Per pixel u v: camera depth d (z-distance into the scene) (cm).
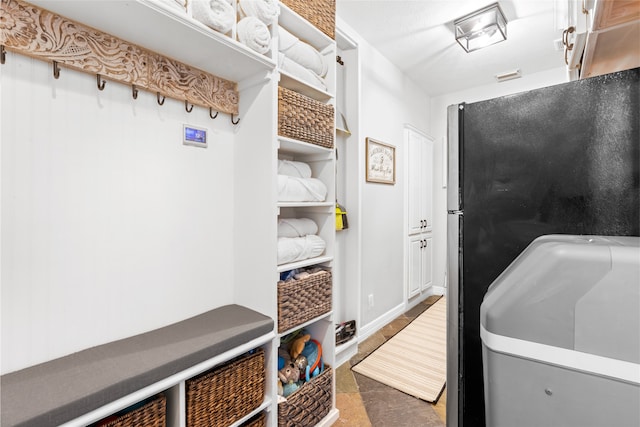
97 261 123
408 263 368
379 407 194
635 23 92
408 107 373
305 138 172
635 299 56
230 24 131
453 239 110
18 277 105
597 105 86
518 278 69
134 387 101
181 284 150
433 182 436
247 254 165
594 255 60
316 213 198
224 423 129
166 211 144
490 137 102
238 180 169
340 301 269
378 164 313
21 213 106
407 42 294
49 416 84
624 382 56
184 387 116
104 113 125
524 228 97
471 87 404
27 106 107
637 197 82
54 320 113
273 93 153
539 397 64
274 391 151
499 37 272
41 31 105
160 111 142
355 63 267
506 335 68
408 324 326
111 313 127
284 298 156
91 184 121
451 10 246
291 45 171
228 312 159
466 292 107
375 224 312
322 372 179
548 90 93
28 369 105
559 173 91
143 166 136
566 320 61
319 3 185
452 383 112
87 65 116
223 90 162
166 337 130
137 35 122
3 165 102
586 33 110
